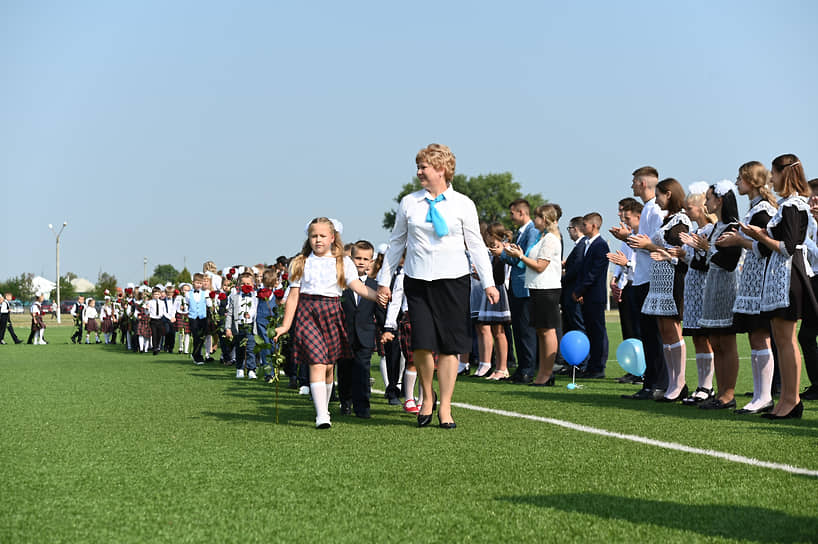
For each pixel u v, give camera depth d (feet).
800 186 20.59
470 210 20.48
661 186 25.62
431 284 20.06
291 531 10.75
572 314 36.68
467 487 13.08
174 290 63.10
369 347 22.58
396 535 10.50
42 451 16.67
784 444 16.97
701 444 17.01
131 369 42.45
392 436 18.48
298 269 20.76
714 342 23.20
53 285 349.20
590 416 21.67
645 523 10.87
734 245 21.38
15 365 45.73
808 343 25.96
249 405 25.18
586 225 35.99
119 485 13.51
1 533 10.82
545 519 11.13
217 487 13.28
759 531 10.43
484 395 27.40
